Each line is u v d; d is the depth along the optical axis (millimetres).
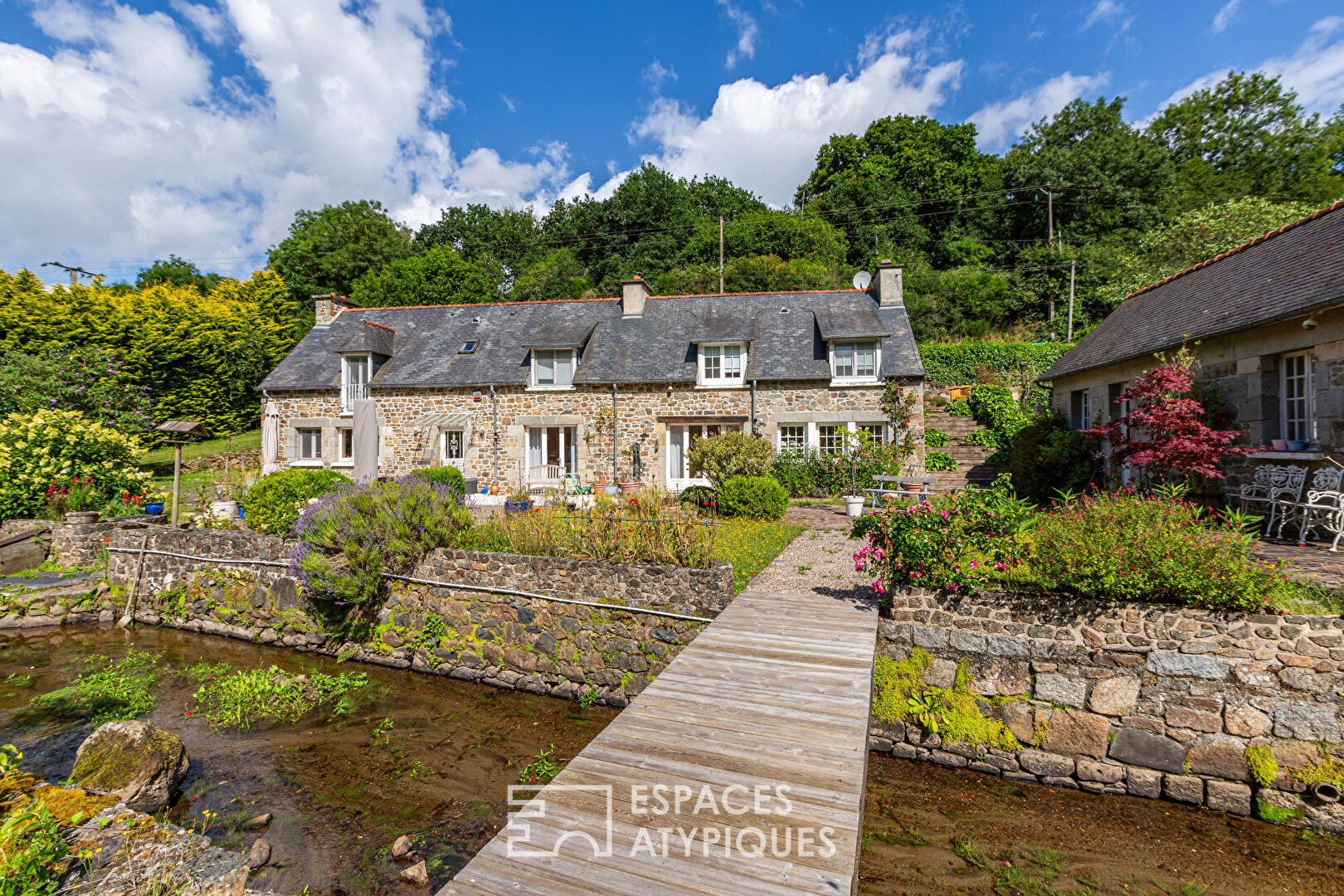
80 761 4383
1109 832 4156
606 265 35938
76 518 9781
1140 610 4504
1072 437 11047
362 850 4055
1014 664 4824
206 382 21422
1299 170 27469
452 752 5359
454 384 15336
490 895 2146
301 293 33969
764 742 3236
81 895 2678
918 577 5160
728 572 5934
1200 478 8305
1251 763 4215
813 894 2107
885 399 13930
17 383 13781
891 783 4742
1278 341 7234
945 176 33812
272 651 7816
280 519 9586
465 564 7035
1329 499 6363
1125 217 27984
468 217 42875
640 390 14758
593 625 6293
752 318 16219
